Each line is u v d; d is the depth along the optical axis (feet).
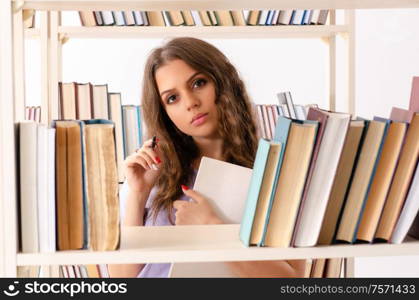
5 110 2.65
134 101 11.21
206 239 3.03
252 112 5.87
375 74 10.50
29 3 2.97
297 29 5.66
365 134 2.76
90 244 2.75
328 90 6.00
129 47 11.16
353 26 5.55
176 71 5.27
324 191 2.72
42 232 2.72
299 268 4.37
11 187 2.64
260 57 11.25
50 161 2.69
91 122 2.80
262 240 2.79
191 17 6.10
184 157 5.67
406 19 10.22
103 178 2.74
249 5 3.13
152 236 3.14
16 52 3.16
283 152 2.70
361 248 2.79
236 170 4.08
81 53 11.13
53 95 5.88
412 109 3.14
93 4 2.99
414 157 2.79
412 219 2.83
